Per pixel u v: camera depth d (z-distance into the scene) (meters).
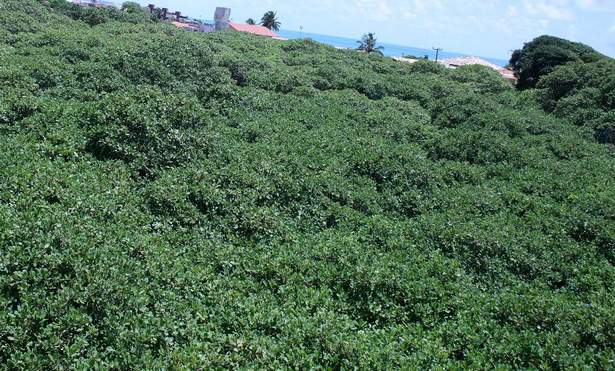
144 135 14.37
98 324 7.76
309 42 48.22
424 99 33.00
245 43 43.97
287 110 23.81
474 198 16.53
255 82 29.42
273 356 7.94
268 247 11.68
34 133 14.06
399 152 18.31
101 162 13.34
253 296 9.59
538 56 44.47
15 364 6.68
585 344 9.27
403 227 13.99
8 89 16.70
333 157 17.53
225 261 10.64
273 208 13.48
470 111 27.36
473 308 10.19
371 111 25.70
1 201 10.19
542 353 8.68
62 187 11.30
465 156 21.59
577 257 13.63
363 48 99.56
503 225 14.78
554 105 31.86
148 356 7.36
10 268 8.05
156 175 13.80
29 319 7.25
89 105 15.43
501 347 8.82
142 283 8.83
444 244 13.20
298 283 10.41
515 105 32.09
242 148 16.59
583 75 31.97
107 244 9.57
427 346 8.73
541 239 14.12
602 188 18.06
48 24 38.25
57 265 8.32
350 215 14.16
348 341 8.31
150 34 37.97
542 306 10.04
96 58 23.62
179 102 15.88
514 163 21.00
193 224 12.10
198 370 7.37
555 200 17.70
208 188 12.98
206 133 15.79
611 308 9.99
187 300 9.07
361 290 10.27
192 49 24.06
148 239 10.50
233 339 8.12
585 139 26.02
